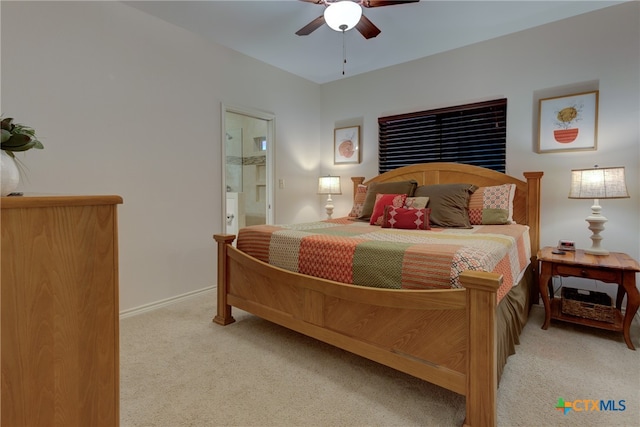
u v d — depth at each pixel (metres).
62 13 2.28
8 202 0.72
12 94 2.08
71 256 0.83
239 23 2.90
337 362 1.95
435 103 3.57
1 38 2.03
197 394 1.63
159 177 2.86
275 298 2.14
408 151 3.83
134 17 2.65
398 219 2.65
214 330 2.41
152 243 2.83
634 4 2.54
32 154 2.17
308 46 3.36
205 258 3.25
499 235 2.15
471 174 3.26
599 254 2.41
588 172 2.45
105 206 0.89
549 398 1.58
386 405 1.55
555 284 2.97
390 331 1.61
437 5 2.60
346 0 2.25
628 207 2.60
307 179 4.45
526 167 3.04
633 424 1.41
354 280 1.75
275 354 2.04
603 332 2.33
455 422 1.43
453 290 1.39
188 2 2.57
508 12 2.70
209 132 3.25
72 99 2.33
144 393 1.64
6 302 0.73
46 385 0.79
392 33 3.05
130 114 2.65
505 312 1.82
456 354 1.41
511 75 3.10
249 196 5.58
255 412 1.50
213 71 3.26
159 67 2.83
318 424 1.42
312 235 2.11
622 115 2.60
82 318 0.85
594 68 2.71
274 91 3.94
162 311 2.79
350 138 4.29
